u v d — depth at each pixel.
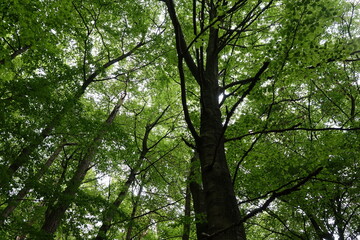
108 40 11.02
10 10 4.98
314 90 7.57
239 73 7.11
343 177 6.43
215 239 2.17
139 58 10.54
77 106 6.73
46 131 6.43
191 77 8.31
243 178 6.91
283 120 5.00
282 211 7.34
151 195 9.70
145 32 10.17
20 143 5.67
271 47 3.38
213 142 2.94
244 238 2.26
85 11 9.00
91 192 10.66
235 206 2.45
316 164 5.55
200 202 4.67
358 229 6.80
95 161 8.92
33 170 5.79
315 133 7.52
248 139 6.08
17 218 5.22
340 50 3.27
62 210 6.95
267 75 3.30
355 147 6.13
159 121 11.78
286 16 3.03
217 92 3.76
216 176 2.63
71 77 6.88
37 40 5.72
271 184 6.30
